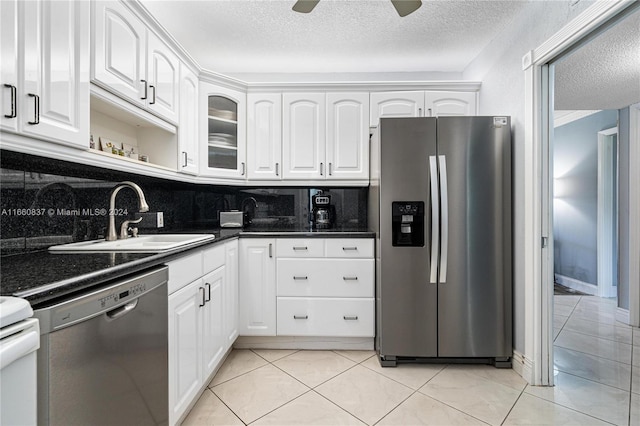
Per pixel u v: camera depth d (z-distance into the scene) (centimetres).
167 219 254
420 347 210
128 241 175
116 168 149
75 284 85
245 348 242
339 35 241
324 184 274
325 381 192
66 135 115
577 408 164
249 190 305
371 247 232
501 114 228
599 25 144
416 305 210
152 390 117
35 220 138
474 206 206
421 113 267
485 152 206
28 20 100
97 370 91
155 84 177
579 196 420
